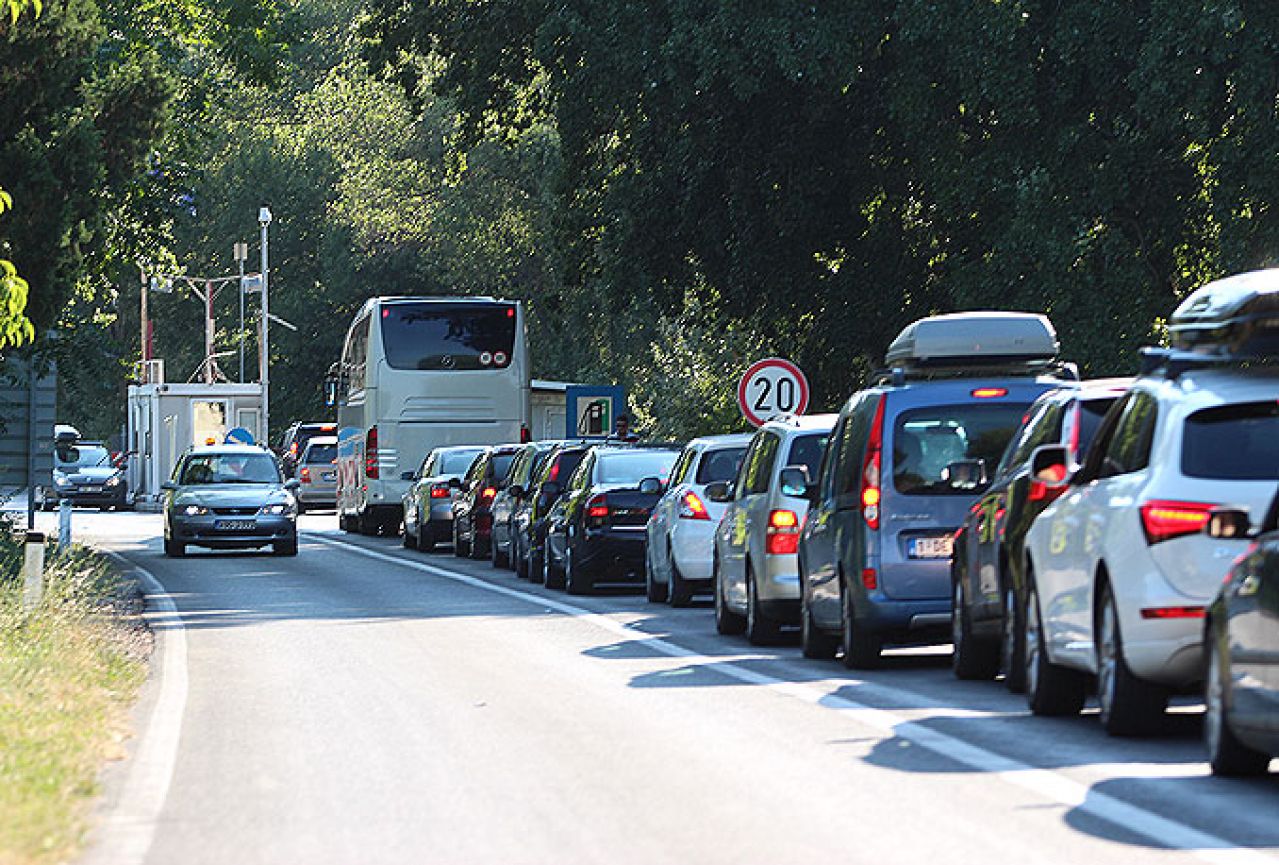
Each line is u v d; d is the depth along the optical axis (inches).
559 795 1294.3
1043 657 1676.9
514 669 2142.0
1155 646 1434.5
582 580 3420.3
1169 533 1432.1
